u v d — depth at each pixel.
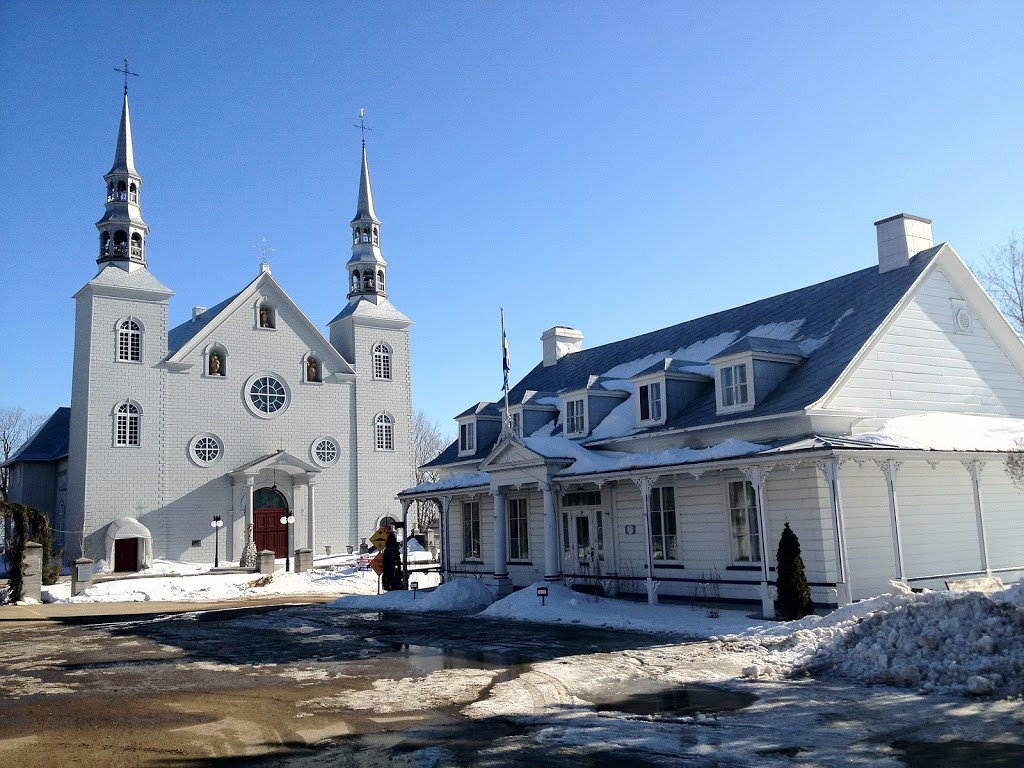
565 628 18.17
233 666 14.38
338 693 11.62
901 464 19.94
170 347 48.16
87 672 14.13
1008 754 7.88
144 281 44.44
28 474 50.62
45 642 18.94
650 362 28.05
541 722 9.65
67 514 44.56
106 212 45.03
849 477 19.03
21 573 31.16
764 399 20.50
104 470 42.09
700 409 22.44
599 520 24.77
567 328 36.09
